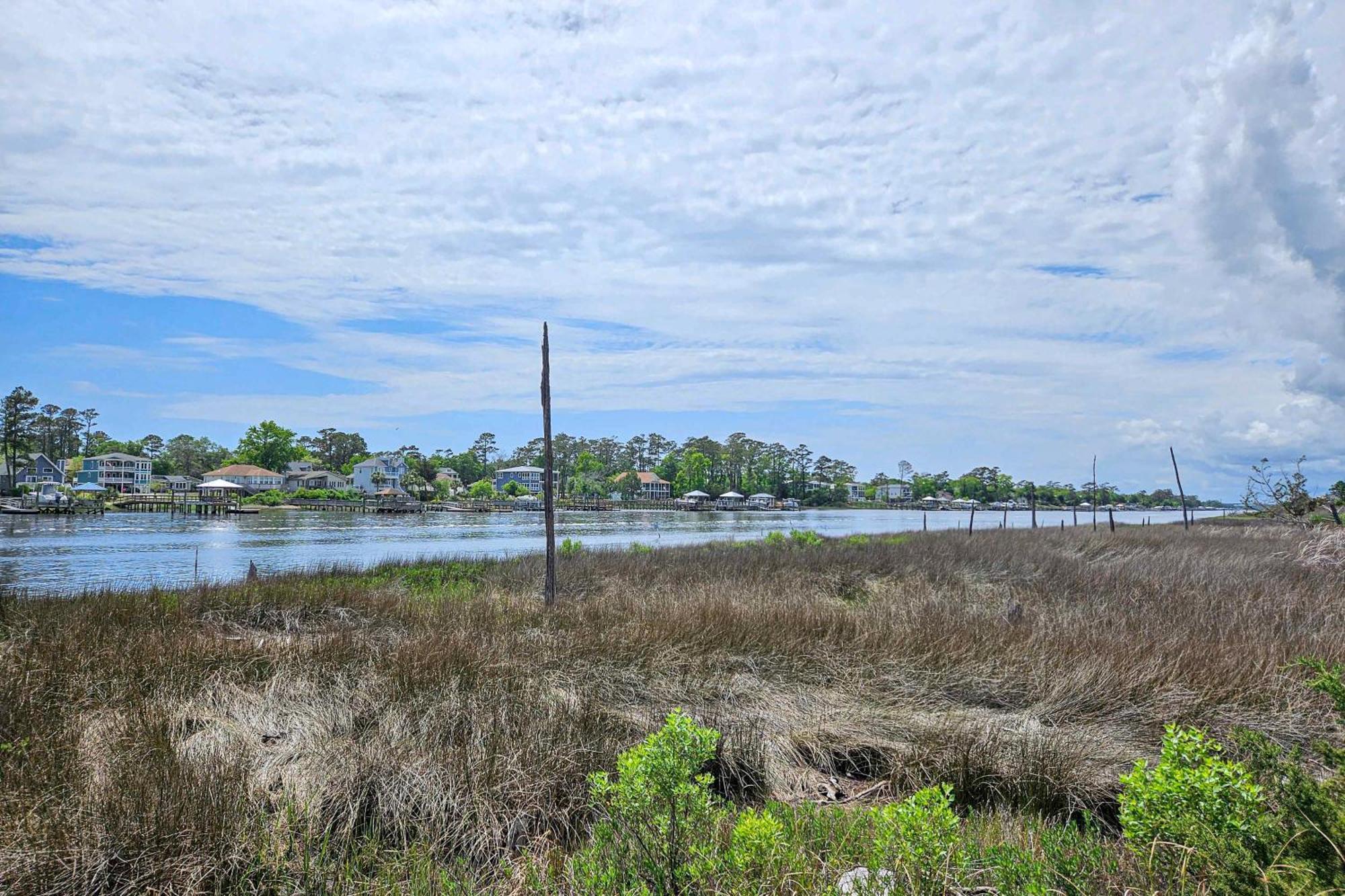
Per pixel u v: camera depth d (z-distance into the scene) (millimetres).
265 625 10555
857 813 4352
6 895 3568
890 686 6930
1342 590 12188
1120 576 14672
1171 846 3039
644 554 21156
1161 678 6598
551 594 11578
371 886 3828
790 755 5605
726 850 3568
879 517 93500
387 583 14891
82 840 3830
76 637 8219
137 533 40500
